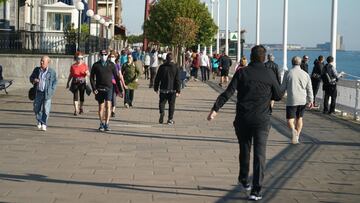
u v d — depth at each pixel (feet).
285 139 48.75
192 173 33.73
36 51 101.35
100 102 51.06
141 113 66.85
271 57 57.88
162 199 27.53
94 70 50.93
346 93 68.49
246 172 28.96
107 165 35.55
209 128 54.85
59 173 32.89
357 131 54.49
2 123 54.65
